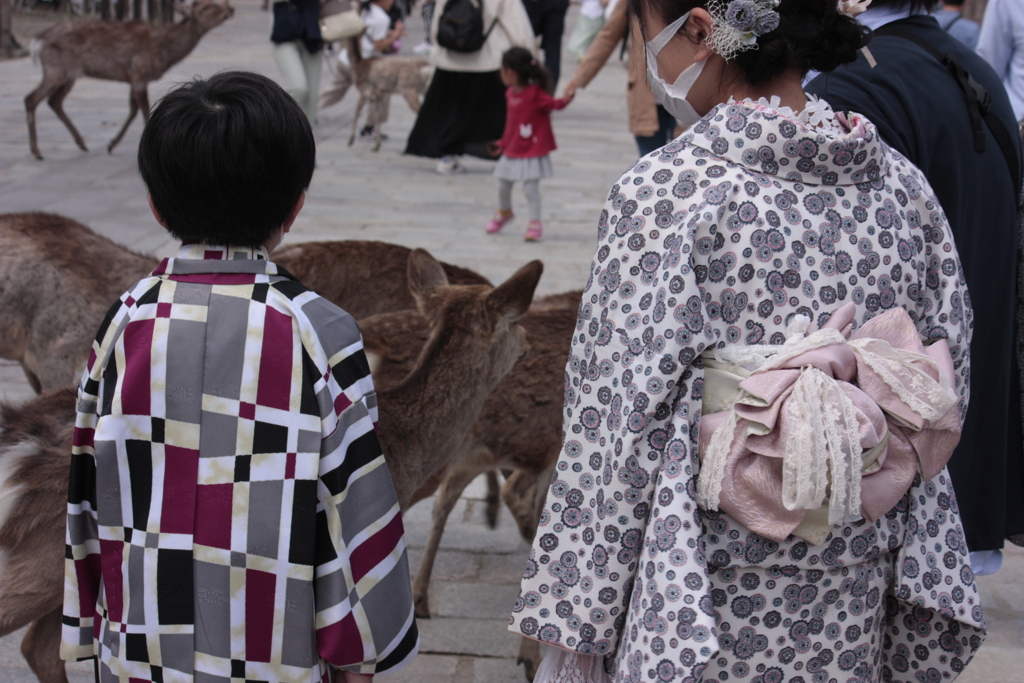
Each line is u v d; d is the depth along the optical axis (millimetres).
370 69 10328
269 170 1348
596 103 14320
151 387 1326
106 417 1334
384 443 2314
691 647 1268
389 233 7066
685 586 1286
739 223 1351
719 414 1354
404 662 1481
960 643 1532
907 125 1984
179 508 1332
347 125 12031
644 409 1325
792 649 1398
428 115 9195
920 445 1363
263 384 1322
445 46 8719
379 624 1413
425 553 3025
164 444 1331
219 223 1360
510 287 2467
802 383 1301
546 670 1563
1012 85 4711
